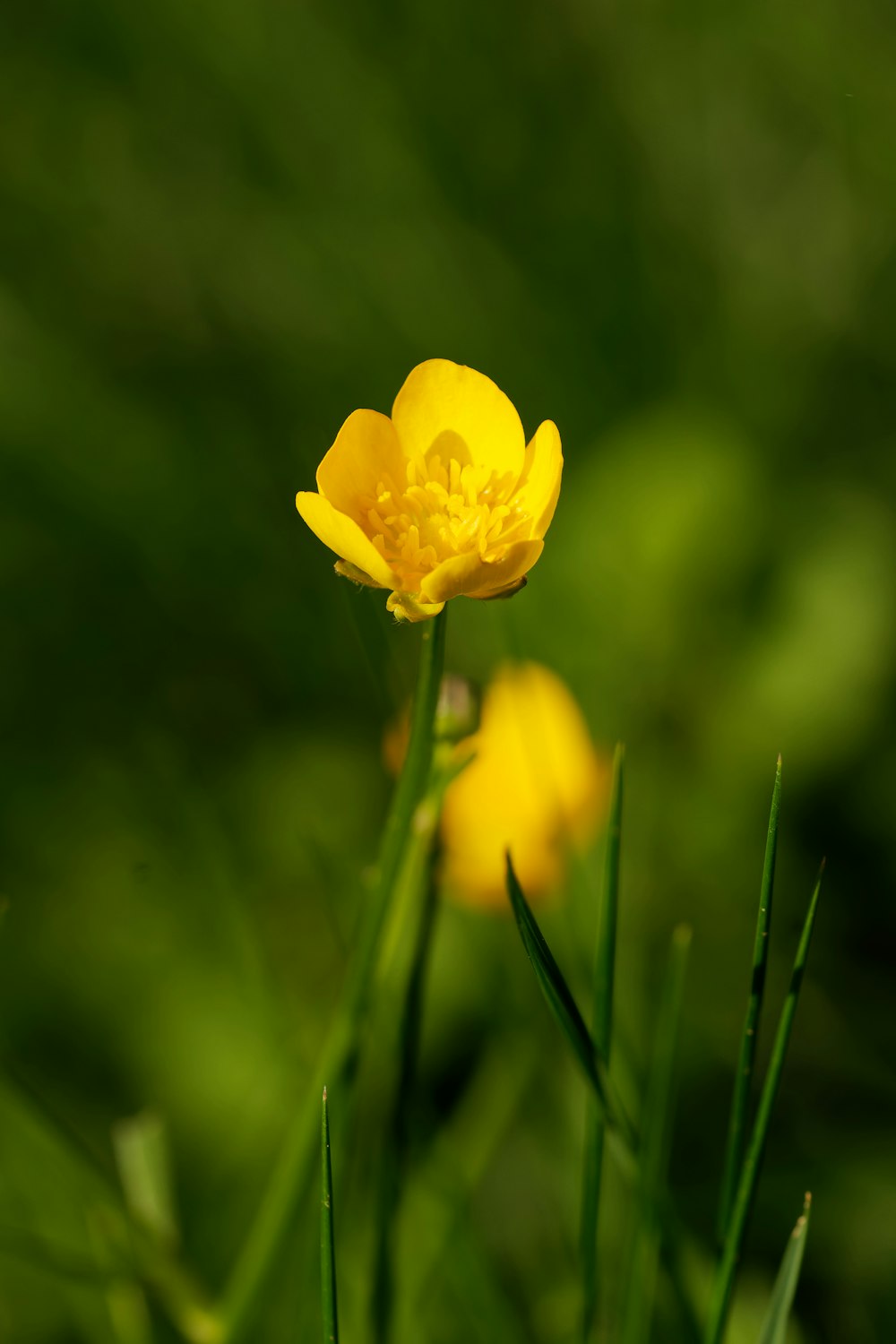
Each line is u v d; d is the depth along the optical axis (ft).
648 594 3.19
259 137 3.80
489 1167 2.51
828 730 3.01
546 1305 2.40
